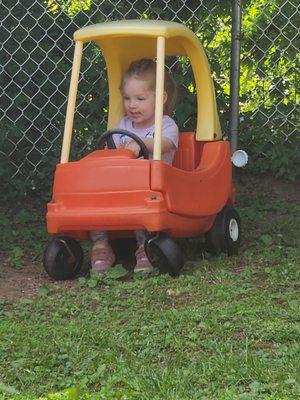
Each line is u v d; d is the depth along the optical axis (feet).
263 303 14.34
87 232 17.49
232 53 22.17
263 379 10.98
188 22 22.86
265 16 22.93
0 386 11.21
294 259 17.38
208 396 10.61
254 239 19.63
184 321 13.48
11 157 23.29
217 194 17.74
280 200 22.52
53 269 17.01
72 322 14.01
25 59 23.08
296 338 12.59
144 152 17.28
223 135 22.85
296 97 23.08
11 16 22.99
